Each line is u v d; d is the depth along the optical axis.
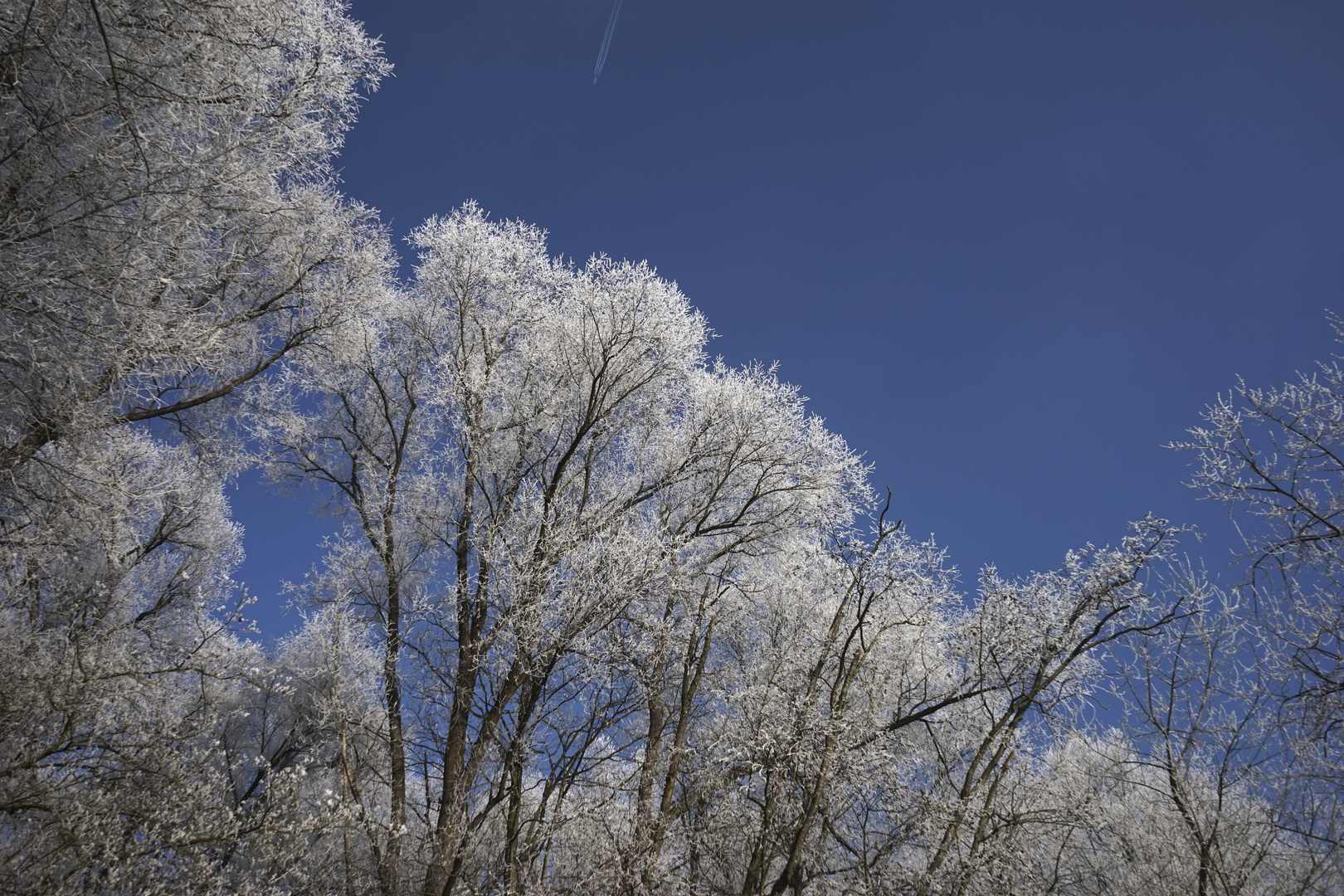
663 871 7.00
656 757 7.79
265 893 5.93
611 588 8.46
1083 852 8.11
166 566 10.98
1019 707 7.74
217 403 8.98
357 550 11.33
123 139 5.79
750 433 11.08
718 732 8.39
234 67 6.73
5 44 5.16
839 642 9.06
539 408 11.12
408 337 12.20
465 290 11.75
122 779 5.55
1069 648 8.03
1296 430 5.96
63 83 5.49
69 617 7.60
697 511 10.84
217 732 10.70
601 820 7.17
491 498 10.77
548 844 6.98
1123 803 8.29
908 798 7.19
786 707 7.70
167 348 6.46
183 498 10.63
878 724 7.89
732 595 10.45
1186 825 7.36
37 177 5.58
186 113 6.19
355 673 10.41
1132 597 7.86
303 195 9.03
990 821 7.27
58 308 5.66
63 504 6.63
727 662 10.00
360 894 8.31
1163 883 7.16
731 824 7.36
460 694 8.73
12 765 5.24
